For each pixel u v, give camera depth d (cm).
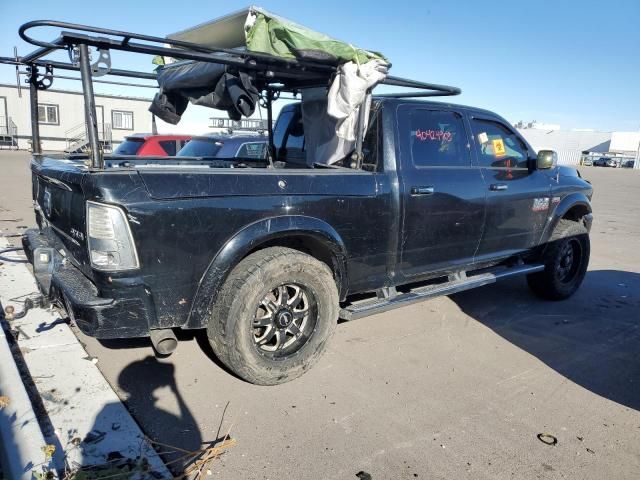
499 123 503
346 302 500
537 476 268
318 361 366
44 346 375
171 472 258
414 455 281
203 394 334
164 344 302
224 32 372
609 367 404
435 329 471
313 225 347
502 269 516
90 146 287
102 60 284
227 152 968
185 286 304
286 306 345
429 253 434
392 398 341
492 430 309
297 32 338
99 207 277
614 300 586
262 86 493
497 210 479
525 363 405
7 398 294
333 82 371
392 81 407
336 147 414
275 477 258
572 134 7550
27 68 420
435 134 438
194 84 399
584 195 577
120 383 342
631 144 7012
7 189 1315
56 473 244
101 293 286
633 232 1089
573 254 578
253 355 327
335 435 296
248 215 320
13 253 620
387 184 393
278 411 318
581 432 311
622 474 273
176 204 294
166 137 1116
